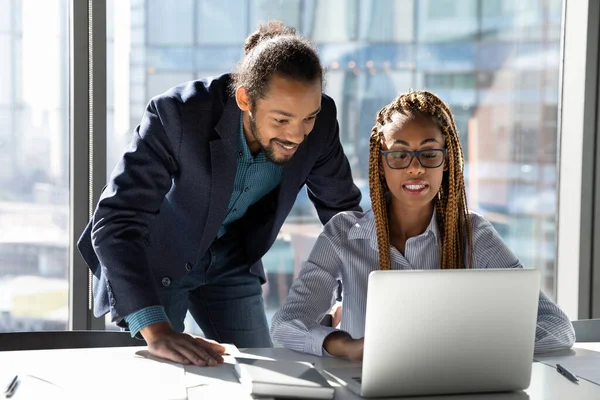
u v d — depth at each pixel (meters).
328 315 1.88
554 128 2.96
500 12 2.89
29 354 1.55
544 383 1.43
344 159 2.13
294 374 1.34
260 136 1.70
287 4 2.79
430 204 1.85
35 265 2.73
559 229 2.97
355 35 2.84
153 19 2.71
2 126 2.66
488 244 1.85
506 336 1.35
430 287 1.30
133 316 1.64
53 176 2.71
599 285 2.95
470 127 2.92
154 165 1.79
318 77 1.66
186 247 1.95
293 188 1.99
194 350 1.52
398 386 1.33
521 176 2.96
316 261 1.83
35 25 2.65
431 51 2.88
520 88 2.93
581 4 2.88
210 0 2.75
